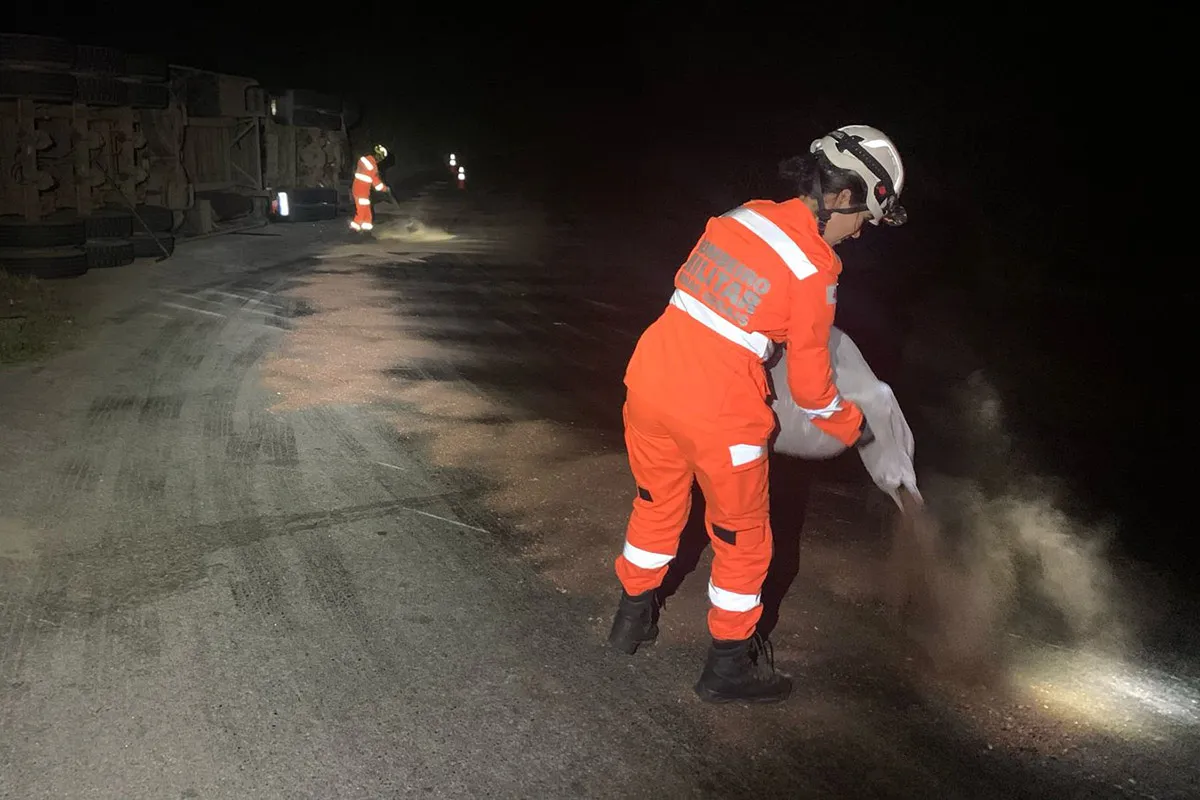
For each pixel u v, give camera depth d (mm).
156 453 5461
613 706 3250
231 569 4113
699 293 3045
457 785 2832
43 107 12156
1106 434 6461
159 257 13117
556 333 9211
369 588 3998
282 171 20750
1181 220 15453
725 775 2920
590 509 4883
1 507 4633
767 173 21344
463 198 26891
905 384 7688
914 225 15539
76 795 2730
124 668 3352
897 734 3133
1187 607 4055
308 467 5336
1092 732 3152
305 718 3117
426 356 8055
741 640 3227
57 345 7820
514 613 3840
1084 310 10719
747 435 3031
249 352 7914
